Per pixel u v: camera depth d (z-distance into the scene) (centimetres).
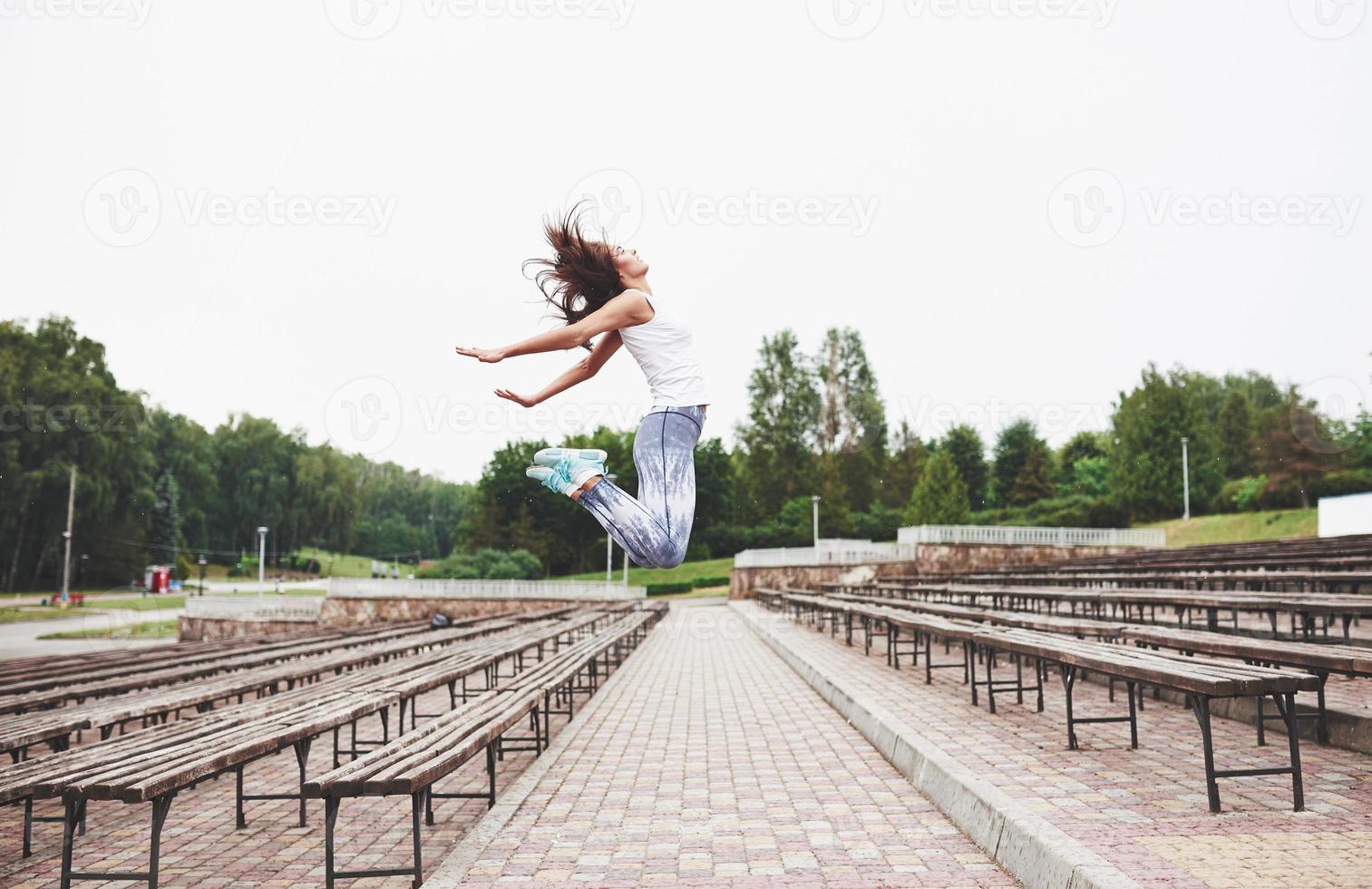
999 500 6938
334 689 598
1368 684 643
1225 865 282
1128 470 5494
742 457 7262
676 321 268
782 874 344
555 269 279
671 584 4759
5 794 321
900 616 987
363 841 448
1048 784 421
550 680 653
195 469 8425
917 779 508
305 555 9875
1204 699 364
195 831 477
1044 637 627
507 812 449
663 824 430
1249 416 5816
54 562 6128
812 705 870
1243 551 1986
